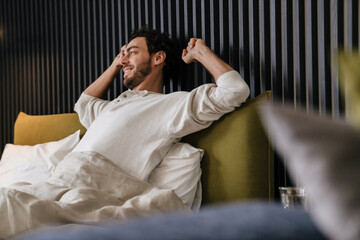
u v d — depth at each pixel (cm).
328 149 26
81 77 293
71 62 300
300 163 27
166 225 29
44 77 315
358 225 25
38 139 266
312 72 188
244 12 213
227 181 183
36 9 320
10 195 133
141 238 27
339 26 181
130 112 200
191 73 229
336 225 26
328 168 26
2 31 343
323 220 27
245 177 180
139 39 230
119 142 193
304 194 144
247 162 180
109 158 191
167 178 186
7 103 341
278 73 201
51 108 311
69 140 237
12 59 337
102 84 242
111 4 277
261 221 30
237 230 28
